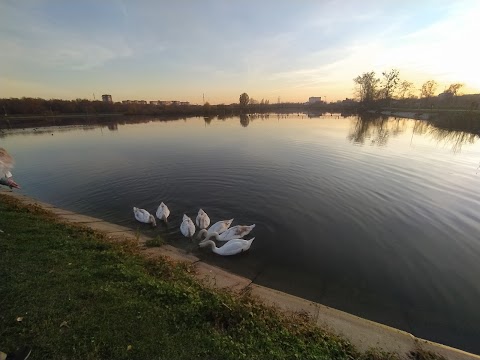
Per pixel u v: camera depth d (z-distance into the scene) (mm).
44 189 16016
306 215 12055
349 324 6020
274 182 16109
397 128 42719
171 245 10062
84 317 4816
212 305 5473
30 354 4035
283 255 9344
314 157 22062
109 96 138125
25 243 7559
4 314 4785
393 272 8438
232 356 4277
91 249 7789
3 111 78188
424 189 14750
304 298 7363
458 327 6449
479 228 10859
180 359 4156
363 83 95062
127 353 4168
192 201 13781
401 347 5375
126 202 13930
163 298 5523
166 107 96812
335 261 8992
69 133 43188
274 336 4871
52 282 5742
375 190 14641
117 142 32562
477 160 20750
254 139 32094
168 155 24062
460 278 8164
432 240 10102
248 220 11766
